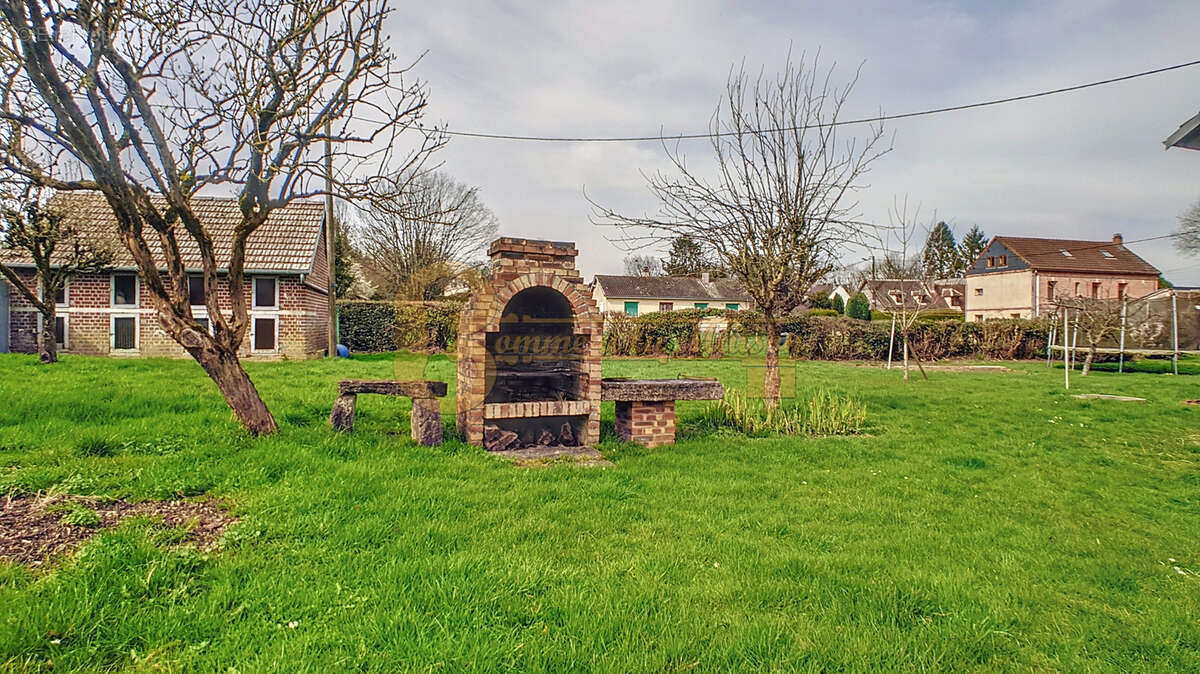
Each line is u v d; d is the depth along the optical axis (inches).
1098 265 1699.1
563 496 199.6
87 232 618.8
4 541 140.0
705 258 406.3
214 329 258.7
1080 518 198.1
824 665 107.0
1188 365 853.8
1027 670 108.3
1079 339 907.4
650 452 276.8
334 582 128.2
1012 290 1697.8
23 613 107.3
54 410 285.4
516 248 274.1
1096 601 137.7
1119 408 442.0
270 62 246.5
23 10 203.3
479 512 178.1
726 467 250.7
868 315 1614.2
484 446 271.7
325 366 599.2
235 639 105.8
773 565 148.4
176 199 241.0
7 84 226.8
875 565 151.7
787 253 360.5
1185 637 122.0
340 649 103.7
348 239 1322.6
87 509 159.5
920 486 231.1
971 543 171.0
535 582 132.0
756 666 106.1
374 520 163.3
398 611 115.7
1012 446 308.8
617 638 112.3
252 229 264.1
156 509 166.7
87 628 106.7
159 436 247.4
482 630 111.0
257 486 189.8
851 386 560.7
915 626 121.7
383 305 896.9
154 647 103.0
